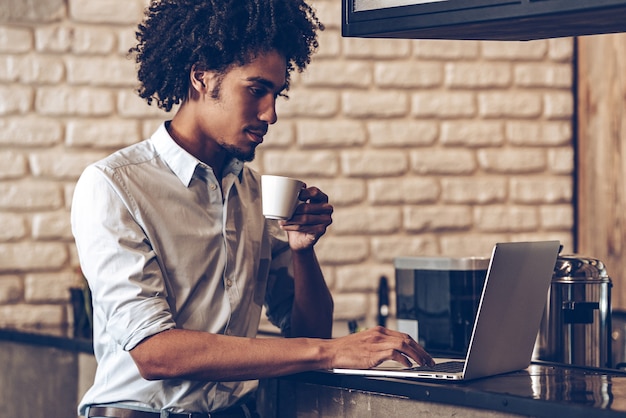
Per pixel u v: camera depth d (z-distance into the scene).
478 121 3.95
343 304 3.77
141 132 3.58
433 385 1.70
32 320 3.46
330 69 3.77
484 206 3.95
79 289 3.21
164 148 1.95
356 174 3.80
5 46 3.45
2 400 3.19
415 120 3.87
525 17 1.77
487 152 3.96
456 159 3.92
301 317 2.18
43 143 3.48
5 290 3.44
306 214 2.04
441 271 2.23
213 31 1.88
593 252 4.05
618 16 1.75
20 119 3.47
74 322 3.21
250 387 1.99
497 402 1.59
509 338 1.85
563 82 4.05
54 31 3.50
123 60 3.56
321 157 3.76
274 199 1.91
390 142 3.84
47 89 3.49
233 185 2.04
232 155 1.96
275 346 1.81
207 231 1.94
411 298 2.29
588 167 4.05
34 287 3.47
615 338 2.52
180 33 1.96
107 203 1.84
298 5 2.05
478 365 1.76
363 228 3.81
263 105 1.93
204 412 1.90
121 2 3.56
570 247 4.06
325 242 3.77
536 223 4.02
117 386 1.90
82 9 3.52
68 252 3.51
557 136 4.04
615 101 3.99
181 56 1.97
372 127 3.82
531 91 4.01
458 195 3.92
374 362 1.80
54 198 3.49
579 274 2.12
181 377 1.78
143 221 1.86
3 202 3.45
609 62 3.99
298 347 1.82
